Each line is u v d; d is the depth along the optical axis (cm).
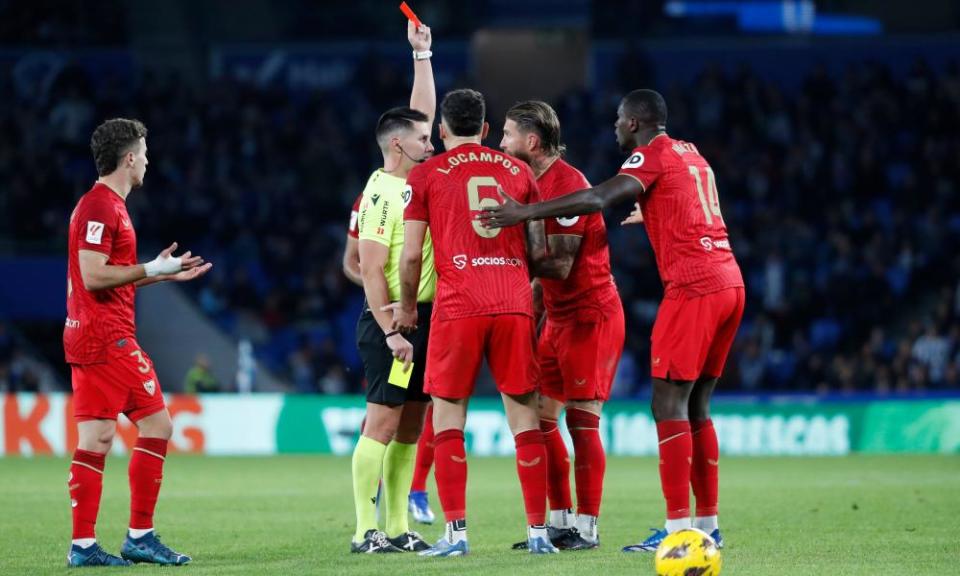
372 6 9606
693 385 2289
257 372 7425
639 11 9575
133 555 2202
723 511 3148
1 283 7456
